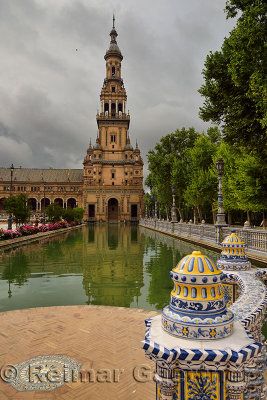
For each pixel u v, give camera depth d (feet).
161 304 22.02
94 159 251.80
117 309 19.80
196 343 5.62
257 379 6.72
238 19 36.40
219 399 5.43
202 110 46.34
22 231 79.92
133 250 57.00
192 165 122.62
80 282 29.73
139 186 248.93
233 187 81.05
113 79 265.54
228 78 40.88
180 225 87.15
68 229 135.33
